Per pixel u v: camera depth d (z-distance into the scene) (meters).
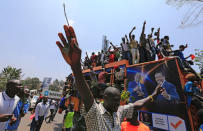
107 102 1.05
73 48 0.76
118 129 1.01
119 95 1.08
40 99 5.34
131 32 4.68
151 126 2.61
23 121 7.07
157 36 5.31
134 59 4.27
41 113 4.36
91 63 6.68
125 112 1.31
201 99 2.34
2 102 1.96
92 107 0.91
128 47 4.76
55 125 7.17
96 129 0.89
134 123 2.16
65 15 0.80
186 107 2.23
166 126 2.39
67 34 0.78
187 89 2.27
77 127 2.07
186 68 2.80
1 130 2.06
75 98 4.16
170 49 4.66
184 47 4.15
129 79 3.35
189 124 2.13
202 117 1.90
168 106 2.45
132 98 3.09
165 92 2.55
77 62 0.80
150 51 4.43
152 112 2.65
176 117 2.30
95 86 2.16
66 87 5.68
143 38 4.47
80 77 0.84
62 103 5.22
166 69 2.65
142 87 2.99
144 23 4.45
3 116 1.73
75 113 3.44
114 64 4.01
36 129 4.29
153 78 2.84
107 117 0.99
